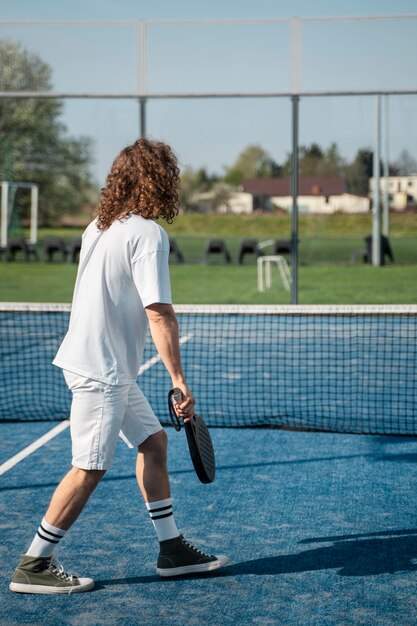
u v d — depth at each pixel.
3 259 21.17
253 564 3.58
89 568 3.54
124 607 3.17
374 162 18.59
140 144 3.35
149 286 3.14
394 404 6.95
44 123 19.08
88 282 3.25
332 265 19.27
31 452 5.39
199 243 21.72
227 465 5.10
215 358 9.23
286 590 3.31
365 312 11.75
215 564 3.47
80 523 4.07
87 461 3.21
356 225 19.17
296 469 5.01
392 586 3.35
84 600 3.23
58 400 7.20
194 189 21.39
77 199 19.58
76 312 3.27
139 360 3.31
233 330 11.29
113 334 3.21
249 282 16.83
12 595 3.28
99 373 3.17
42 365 8.95
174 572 3.42
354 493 4.54
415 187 18.80
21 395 7.44
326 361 9.01
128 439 3.43
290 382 7.91
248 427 6.13
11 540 3.84
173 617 3.08
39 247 20.84
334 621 3.04
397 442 5.67
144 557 3.66
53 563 3.33
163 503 3.43
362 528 4.00
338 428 6.07
